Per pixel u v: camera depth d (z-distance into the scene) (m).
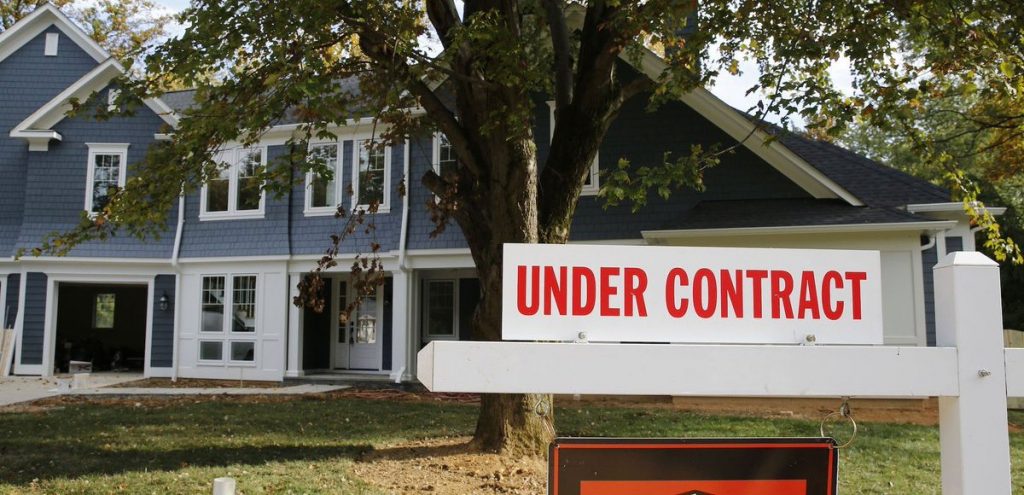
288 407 12.92
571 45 11.06
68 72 19.59
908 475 7.66
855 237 13.65
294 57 7.86
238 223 18.48
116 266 18.59
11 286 18.38
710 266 2.54
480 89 8.24
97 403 13.58
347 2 7.95
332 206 17.95
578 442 2.56
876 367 2.49
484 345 2.40
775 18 8.34
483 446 8.07
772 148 14.69
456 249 16.62
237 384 17.31
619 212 15.42
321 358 19.16
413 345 17.11
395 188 17.48
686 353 2.43
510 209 7.82
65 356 20.55
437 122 8.70
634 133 15.52
